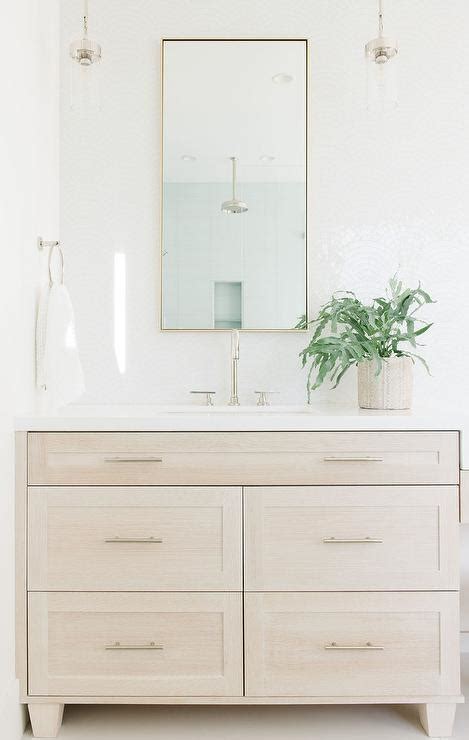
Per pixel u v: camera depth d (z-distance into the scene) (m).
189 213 2.11
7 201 1.56
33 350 1.82
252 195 2.12
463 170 2.13
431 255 2.14
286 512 1.58
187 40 2.10
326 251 2.13
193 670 1.58
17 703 1.56
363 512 1.58
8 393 1.56
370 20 2.13
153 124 2.12
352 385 2.14
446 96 2.13
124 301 2.12
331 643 1.58
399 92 2.13
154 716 1.72
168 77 2.11
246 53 2.11
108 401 2.12
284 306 2.12
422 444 1.59
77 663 1.58
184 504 1.58
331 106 2.13
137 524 1.58
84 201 2.11
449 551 1.58
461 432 1.58
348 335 1.86
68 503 1.58
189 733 1.63
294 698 1.58
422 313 2.14
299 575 1.58
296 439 1.58
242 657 1.58
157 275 2.12
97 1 2.11
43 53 1.91
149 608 1.58
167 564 1.58
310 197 2.12
